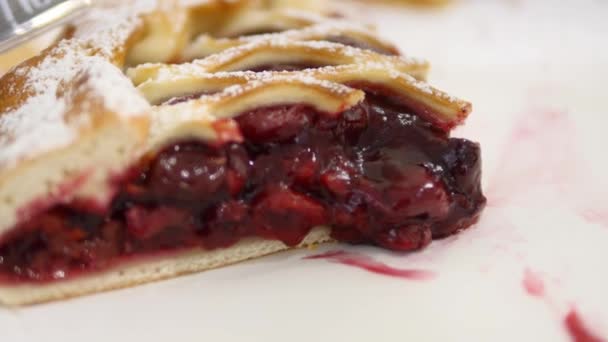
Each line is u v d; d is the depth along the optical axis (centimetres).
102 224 24
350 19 33
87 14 29
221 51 28
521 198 28
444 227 26
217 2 29
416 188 26
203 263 26
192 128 24
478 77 34
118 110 23
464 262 25
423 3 40
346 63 27
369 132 26
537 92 33
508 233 26
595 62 35
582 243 26
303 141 25
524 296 24
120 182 24
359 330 23
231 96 25
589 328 24
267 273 25
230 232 26
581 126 31
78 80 25
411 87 26
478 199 26
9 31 26
